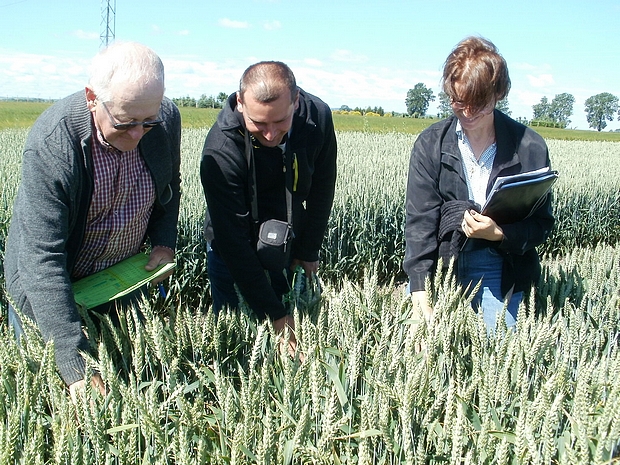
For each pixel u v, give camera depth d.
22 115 43.25
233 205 2.83
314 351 2.18
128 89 2.08
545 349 2.40
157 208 2.95
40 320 2.21
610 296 3.64
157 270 2.76
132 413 1.88
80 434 1.97
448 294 2.64
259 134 2.58
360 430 1.84
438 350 2.45
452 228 3.05
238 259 2.88
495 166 3.01
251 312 2.88
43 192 2.22
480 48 2.61
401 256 7.57
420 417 2.02
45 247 2.22
